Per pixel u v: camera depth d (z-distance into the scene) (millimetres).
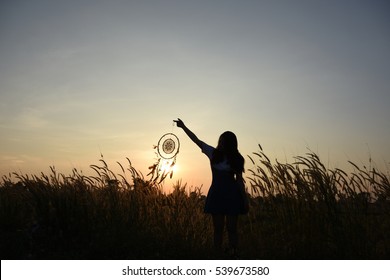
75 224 6484
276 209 6812
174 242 6371
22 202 7855
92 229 6527
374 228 6129
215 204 6094
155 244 6320
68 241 6355
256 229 6883
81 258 5848
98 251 6027
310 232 6176
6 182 8125
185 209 7605
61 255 5902
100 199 7461
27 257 5766
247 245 6605
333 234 6012
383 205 6355
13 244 6094
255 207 7254
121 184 7805
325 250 6039
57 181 7625
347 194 6363
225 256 6031
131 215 7027
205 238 7078
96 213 6984
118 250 6055
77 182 7688
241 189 6133
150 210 7363
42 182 7465
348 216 6090
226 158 6137
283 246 6320
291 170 6801
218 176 6160
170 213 7324
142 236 6422
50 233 6457
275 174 6938
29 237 6316
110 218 6848
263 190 7012
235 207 6070
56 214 6562
